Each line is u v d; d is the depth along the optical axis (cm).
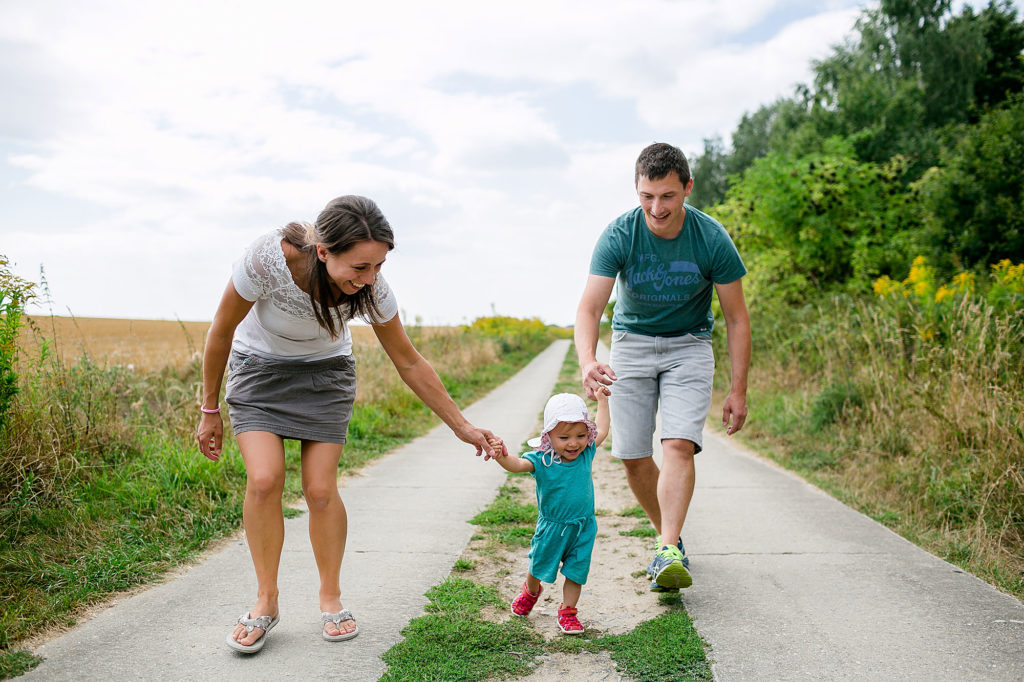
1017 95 1323
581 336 368
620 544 476
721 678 283
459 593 372
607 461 792
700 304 384
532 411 1230
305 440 322
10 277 457
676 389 374
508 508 549
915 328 757
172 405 701
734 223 1566
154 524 458
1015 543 454
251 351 314
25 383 515
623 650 308
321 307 291
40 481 458
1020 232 1164
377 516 540
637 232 368
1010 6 2447
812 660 298
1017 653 304
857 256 1427
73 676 279
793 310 1316
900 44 2348
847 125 1955
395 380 1134
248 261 289
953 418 597
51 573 376
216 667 289
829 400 806
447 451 833
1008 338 651
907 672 287
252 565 417
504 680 284
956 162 1255
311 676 282
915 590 380
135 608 351
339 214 274
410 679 279
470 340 2220
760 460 777
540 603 372
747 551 452
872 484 607
